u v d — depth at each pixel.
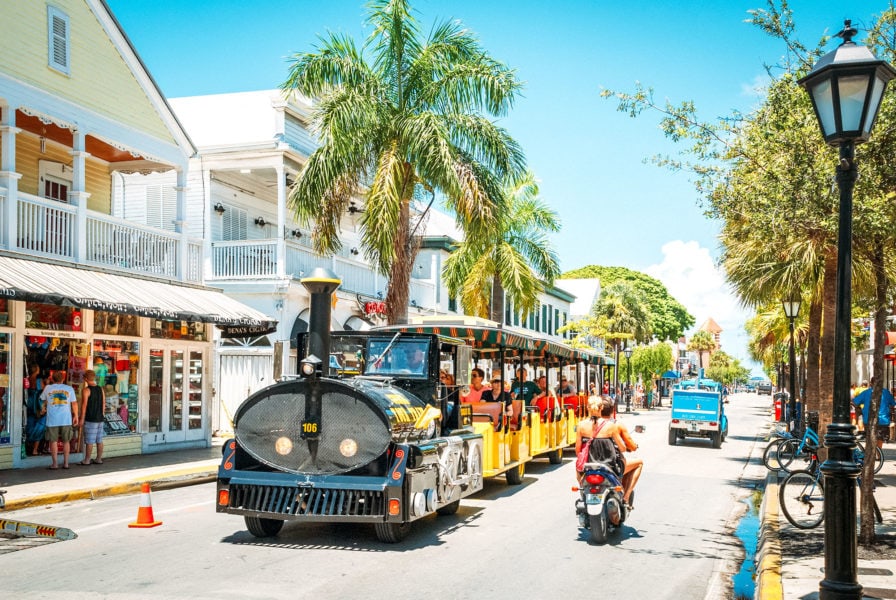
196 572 7.80
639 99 10.29
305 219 19.75
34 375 15.68
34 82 15.50
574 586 7.67
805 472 10.98
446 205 21.11
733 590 7.88
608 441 9.97
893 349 25.70
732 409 68.75
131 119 18.20
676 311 93.75
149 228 18.45
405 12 20.09
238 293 24.30
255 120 26.17
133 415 18.45
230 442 9.38
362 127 19.09
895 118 8.33
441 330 13.12
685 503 13.62
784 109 9.32
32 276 13.78
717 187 10.08
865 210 8.40
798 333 34.22
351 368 11.39
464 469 11.54
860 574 7.75
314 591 7.16
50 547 9.00
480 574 8.00
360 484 8.89
